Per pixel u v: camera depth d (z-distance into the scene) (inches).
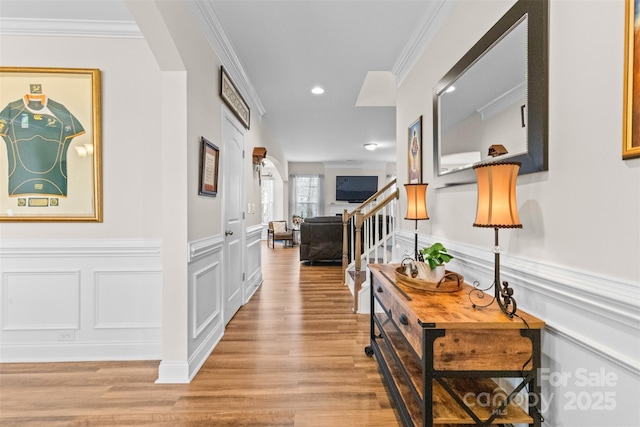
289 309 123.5
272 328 104.0
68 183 82.2
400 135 117.4
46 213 81.7
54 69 80.8
